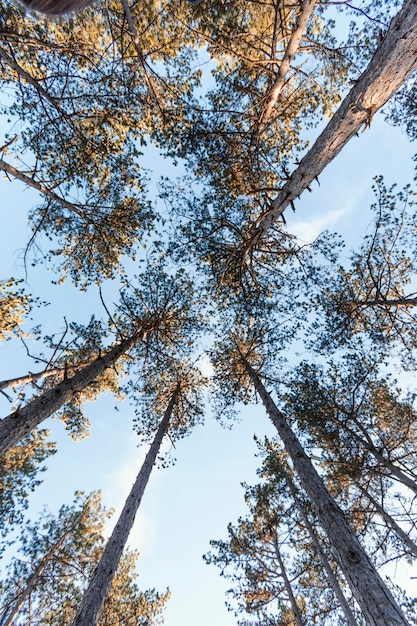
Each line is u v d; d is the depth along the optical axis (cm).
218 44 525
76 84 592
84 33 566
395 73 341
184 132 638
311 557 1020
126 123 629
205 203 741
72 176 643
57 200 616
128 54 580
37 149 613
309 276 801
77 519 1114
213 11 545
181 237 774
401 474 752
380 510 774
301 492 1086
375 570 459
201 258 790
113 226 725
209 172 688
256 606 1045
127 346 855
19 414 509
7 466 951
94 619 507
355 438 855
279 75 505
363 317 835
